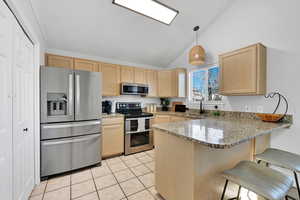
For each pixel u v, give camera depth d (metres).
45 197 1.62
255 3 2.24
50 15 2.09
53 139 1.99
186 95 3.60
